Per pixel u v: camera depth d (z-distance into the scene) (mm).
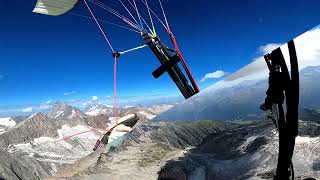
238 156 2451
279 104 2498
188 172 2451
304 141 2295
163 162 2635
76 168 2896
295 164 2283
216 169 2381
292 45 2627
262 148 2412
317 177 2160
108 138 3447
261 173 2291
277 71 2609
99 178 2689
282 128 2428
